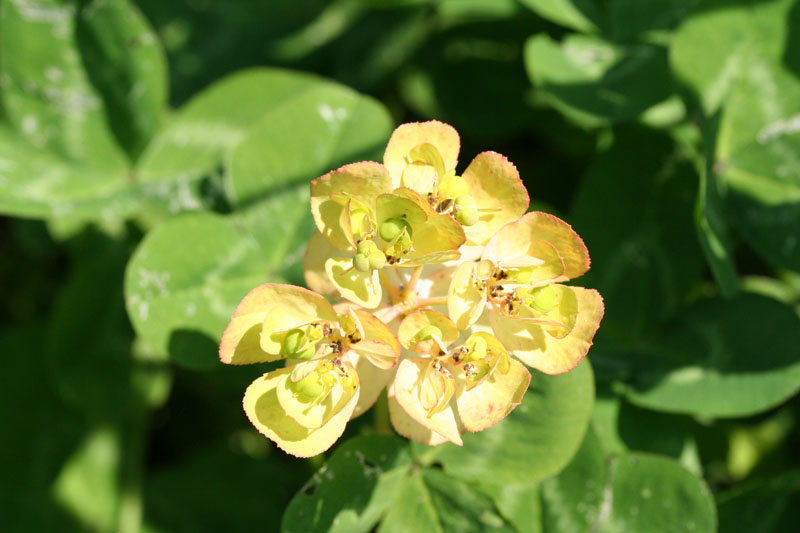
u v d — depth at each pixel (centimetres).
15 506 31
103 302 31
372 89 33
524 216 25
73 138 30
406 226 25
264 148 28
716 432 30
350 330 25
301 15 35
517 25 32
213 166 30
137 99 30
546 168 32
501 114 33
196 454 32
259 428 24
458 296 25
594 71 30
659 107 30
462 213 25
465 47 33
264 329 24
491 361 25
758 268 31
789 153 29
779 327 28
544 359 25
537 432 26
